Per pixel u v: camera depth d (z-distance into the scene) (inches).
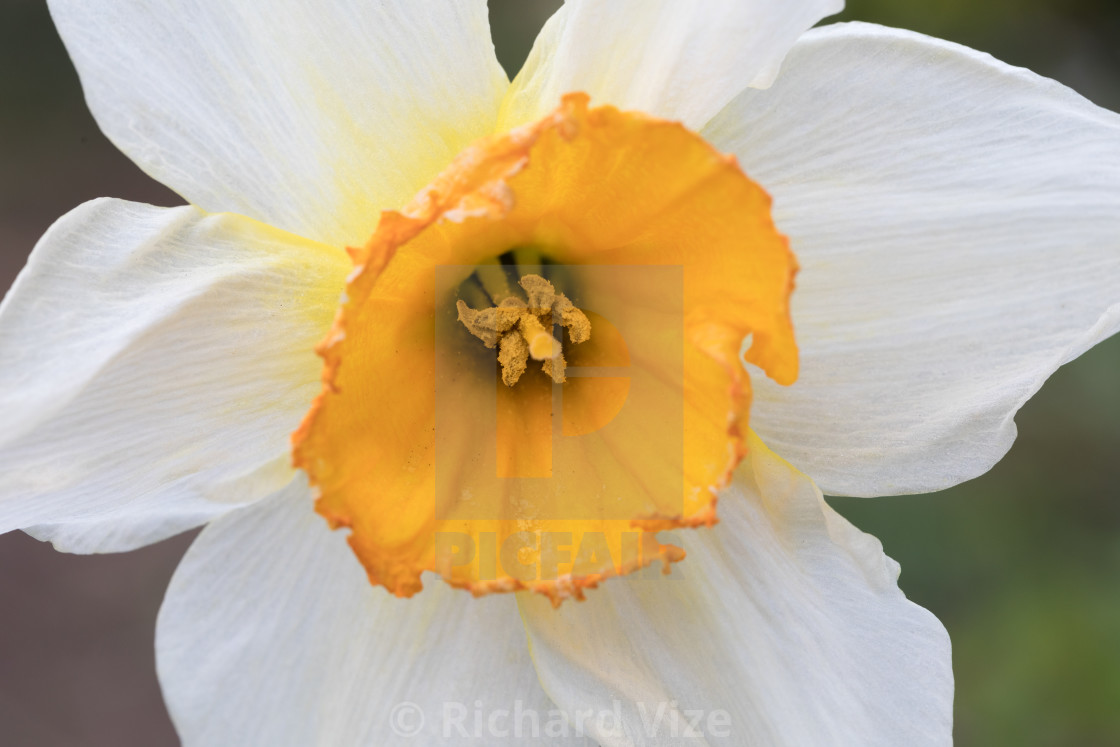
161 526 6.6
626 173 6.4
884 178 6.7
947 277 6.7
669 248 6.7
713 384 6.5
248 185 6.6
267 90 6.6
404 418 6.7
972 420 6.7
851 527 6.7
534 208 6.6
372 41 6.6
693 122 6.6
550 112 6.5
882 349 6.7
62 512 6.6
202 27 6.6
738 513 6.7
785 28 6.5
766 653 6.7
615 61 6.6
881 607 6.7
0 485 6.4
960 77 6.7
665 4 6.5
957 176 6.7
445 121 6.6
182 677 6.5
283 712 6.6
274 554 6.6
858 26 6.7
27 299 6.4
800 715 6.7
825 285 6.7
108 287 6.5
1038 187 6.7
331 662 6.7
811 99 6.7
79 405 6.5
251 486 6.6
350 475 6.5
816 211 6.7
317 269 6.6
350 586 6.7
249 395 6.6
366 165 6.6
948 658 6.7
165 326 6.5
